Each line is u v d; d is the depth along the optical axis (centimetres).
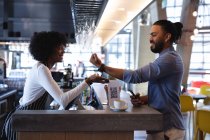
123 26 475
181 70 190
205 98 543
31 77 201
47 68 199
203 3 920
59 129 169
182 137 194
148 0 288
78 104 229
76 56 828
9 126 199
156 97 194
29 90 202
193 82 812
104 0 282
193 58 1077
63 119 169
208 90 623
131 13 360
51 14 389
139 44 908
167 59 182
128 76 185
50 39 211
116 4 312
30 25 466
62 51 218
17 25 462
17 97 470
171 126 188
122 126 171
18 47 635
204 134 381
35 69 199
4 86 443
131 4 310
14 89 462
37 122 168
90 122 170
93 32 515
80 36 544
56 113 171
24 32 476
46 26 477
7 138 205
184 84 717
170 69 183
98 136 174
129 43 1466
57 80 386
